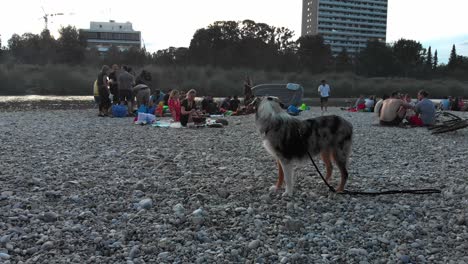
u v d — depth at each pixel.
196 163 9.45
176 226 5.62
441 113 20.14
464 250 5.03
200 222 5.68
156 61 84.88
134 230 5.36
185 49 94.62
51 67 57.28
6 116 20.30
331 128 7.12
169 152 10.72
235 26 99.75
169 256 4.69
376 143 12.91
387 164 9.83
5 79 52.03
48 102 35.53
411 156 10.81
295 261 4.67
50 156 9.84
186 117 16.03
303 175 8.57
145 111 18.20
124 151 10.69
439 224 5.82
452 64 112.75
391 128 16.94
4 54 78.56
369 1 156.00
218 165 9.36
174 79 63.12
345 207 6.59
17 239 4.96
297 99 26.14
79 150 10.77
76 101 37.16
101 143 11.97
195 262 4.60
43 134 13.62
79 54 82.31
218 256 4.72
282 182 7.44
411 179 8.32
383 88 70.50
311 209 6.46
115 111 19.67
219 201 6.73
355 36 156.75
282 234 5.45
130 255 4.69
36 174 7.93
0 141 11.94
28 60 77.88
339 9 153.38
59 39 85.56
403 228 5.70
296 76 76.31
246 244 5.06
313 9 154.25
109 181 7.66
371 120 20.67
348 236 5.43
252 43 96.12
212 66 82.00
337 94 67.81
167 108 20.92
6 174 7.84
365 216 6.20
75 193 6.87
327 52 105.06
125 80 19.78
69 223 5.54
